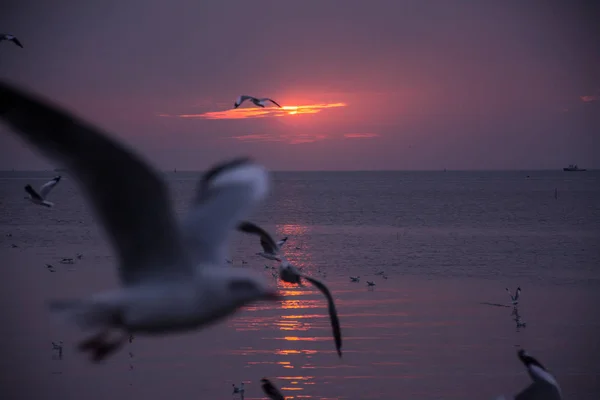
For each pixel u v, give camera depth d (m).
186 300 5.61
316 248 74.62
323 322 40.12
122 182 5.11
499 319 41.12
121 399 27.80
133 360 33.06
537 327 38.91
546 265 62.91
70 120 4.76
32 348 34.03
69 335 36.44
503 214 123.19
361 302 46.03
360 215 121.19
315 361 32.81
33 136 4.73
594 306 44.47
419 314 42.38
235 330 38.12
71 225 98.44
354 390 29.20
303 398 28.28
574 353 33.66
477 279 55.75
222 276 5.85
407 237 85.56
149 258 5.61
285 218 114.50
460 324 39.88
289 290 49.53
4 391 28.58
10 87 4.57
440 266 62.53
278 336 37.12
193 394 28.59
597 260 65.12
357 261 65.12
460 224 104.38
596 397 28.00
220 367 31.95
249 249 69.56
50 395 28.31
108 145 4.90
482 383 29.75
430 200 168.75
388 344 35.56
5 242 77.94
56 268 58.88
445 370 31.38
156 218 5.39
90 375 30.72
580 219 110.94
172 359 33.28
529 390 8.64
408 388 29.17
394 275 57.75
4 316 40.59
